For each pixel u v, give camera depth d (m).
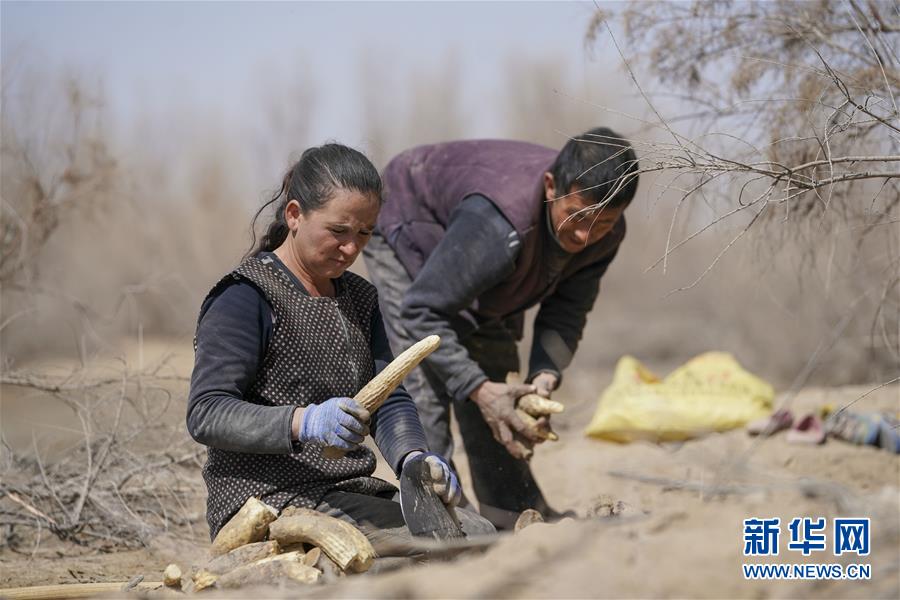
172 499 8.62
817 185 5.75
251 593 4.60
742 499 5.63
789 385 14.28
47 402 11.04
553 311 7.66
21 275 12.89
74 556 7.34
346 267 5.38
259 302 5.27
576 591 4.37
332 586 4.56
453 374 6.89
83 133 13.35
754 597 4.32
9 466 8.36
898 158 5.57
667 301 16.62
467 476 10.09
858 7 7.46
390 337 7.57
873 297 8.23
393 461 5.59
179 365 10.70
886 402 10.70
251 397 5.30
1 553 7.42
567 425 12.05
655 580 4.45
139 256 19.70
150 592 5.32
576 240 6.76
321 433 4.93
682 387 10.79
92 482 7.94
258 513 5.14
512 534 5.44
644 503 7.46
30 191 12.81
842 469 8.81
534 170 7.02
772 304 14.27
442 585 4.48
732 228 7.63
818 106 7.04
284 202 5.50
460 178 7.25
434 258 6.93
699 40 8.36
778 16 8.16
